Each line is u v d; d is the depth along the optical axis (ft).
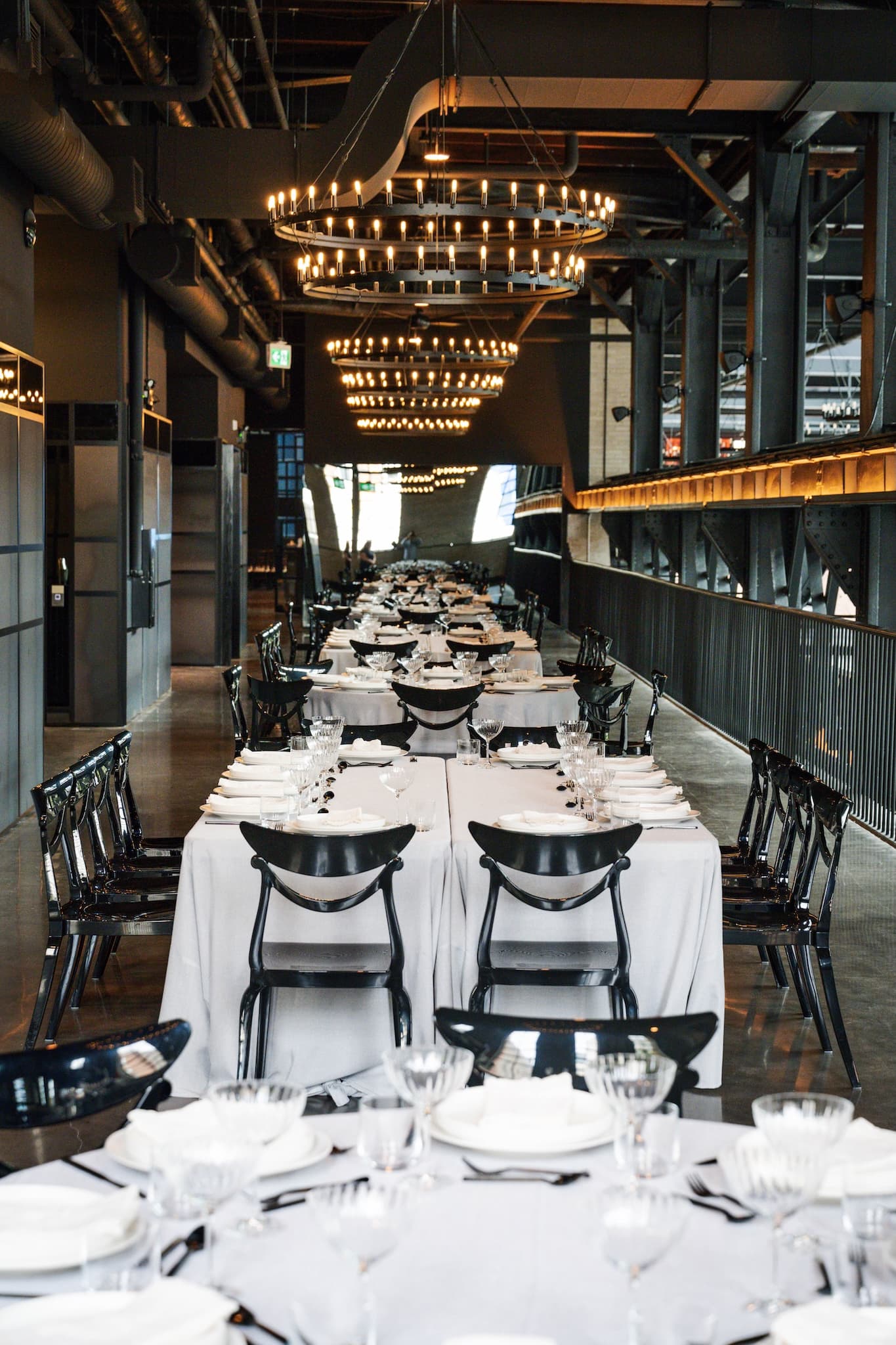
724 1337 5.77
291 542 116.98
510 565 81.71
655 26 34.58
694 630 44.37
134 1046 8.64
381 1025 15.33
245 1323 5.91
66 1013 17.62
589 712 29.58
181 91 33.55
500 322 80.89
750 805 19.49
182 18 43.55
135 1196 6.59
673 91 35.45
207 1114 7.71
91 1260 6.18
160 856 18.83
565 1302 6.08
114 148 36.01
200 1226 6.72
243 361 59.21
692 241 59.16
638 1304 5.51
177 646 61.00
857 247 65.36
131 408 43.21
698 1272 6.33
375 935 15.26
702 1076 15.24
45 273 42.11
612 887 14.29
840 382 95.40
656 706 24.71
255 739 29.71
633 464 74.02
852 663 28.78
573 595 77.00
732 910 16.58
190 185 36.17
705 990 15.19
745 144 53.52
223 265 50.47
